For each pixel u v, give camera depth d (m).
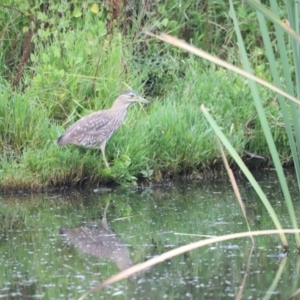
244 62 8.92
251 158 14.55
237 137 14.30
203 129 14.35
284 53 8.63
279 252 9.62
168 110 14.35
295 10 8.55
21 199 12.62
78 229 10.80
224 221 11.05
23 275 8.81
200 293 8.16
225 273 8.81
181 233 10.42
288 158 14.62
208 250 9.78
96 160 13.46
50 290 8.30
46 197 12.74
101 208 11.96
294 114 8.84
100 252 9.70
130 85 15.04
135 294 8.16
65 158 13.17
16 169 13.03
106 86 14.67
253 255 9.51
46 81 14.33
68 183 13.24
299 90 8.68
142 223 11.03
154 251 9.66
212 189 13.24
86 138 13.27
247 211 11.62
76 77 14.53
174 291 8.23
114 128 13.53
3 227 10.97
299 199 12.29
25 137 13.60
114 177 13.38
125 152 13.62
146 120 14.36
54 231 10.71
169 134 13.98
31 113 13.73
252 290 8.22
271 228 10.61
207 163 14.15
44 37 15.00
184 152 14.01
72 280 8.63
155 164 13.81
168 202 12.31
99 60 14.62
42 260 9.38
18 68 14.83
